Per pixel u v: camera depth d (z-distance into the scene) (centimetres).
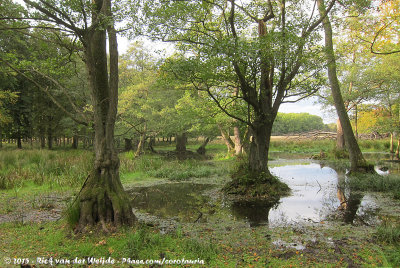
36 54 707
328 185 1174
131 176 1388
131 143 3344
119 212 561
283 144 3750
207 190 1082
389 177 1121
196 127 2211
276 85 1012
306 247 504
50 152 1852
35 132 2939
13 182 1077
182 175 1338
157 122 2241
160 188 1120
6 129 2723
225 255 465
